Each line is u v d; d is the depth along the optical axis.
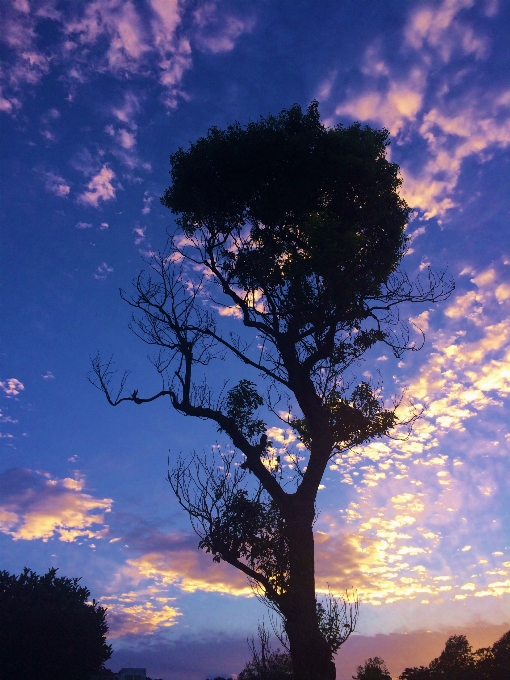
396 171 19.83
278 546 14.59
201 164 19.20
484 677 71.38
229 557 14.62
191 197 19.66
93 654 35.81
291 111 19.83
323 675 12.91
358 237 16.64
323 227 16.78
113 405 16.70
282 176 18.95
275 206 18.41
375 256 18.42
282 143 18.56
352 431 16.83
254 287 17.89
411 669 77.44
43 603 36.31
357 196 19.02
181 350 17.12
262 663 13.65
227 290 18.33
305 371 16.88
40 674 34.03
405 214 19.75
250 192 18.95
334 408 17.08
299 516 14.94
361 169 18.47
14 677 33.56
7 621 34.44
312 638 13.34
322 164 18.52
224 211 19.33
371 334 17.30
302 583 14.12
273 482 15.41
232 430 16.30
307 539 14.76
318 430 16.39
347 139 19.08
